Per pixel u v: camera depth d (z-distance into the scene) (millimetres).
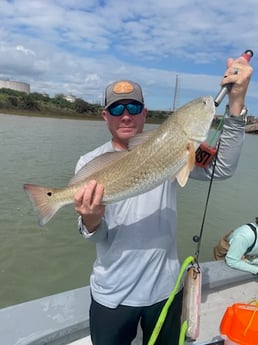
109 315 995
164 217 1011
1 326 1165
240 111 963
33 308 1270
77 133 16219
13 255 3141
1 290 2639
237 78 903
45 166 7207
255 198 5895
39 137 13062
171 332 1045
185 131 894
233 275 1639
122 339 1019
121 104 1013
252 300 1479
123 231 985
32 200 1003
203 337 1327
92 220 920
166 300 1015
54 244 3377
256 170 9117
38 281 2791
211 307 1496
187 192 5945
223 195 5938
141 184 930
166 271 1015
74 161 8008
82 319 1221
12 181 5684
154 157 916
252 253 1722
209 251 3605
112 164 947
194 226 4293
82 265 3049
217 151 1018
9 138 11953
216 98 916
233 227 4340
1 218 3934
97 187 880
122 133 1040
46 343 1159
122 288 981
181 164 902
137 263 977
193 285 1015
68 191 973
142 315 1021
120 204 996
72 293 1370
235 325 1123
